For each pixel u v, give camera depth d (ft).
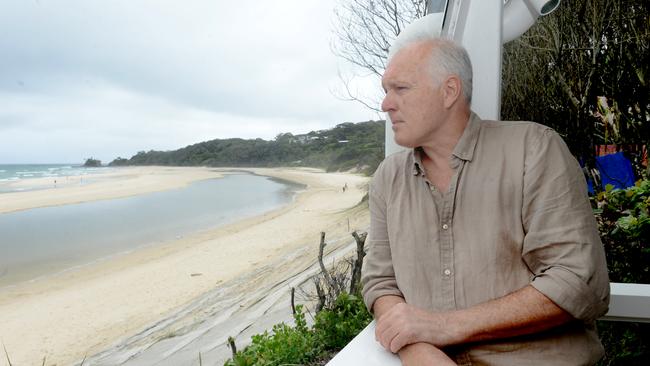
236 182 268.62
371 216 4.94
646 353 7.44
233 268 60.95
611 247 8.55
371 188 4.99
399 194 4.55
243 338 27.71
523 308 3.71
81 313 47.70
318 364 14.20
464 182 4.15
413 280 4.30
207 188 221.87
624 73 8.61
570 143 9.75
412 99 4.29
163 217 120.47
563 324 3.93
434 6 6.21
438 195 4.33
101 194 183.73
